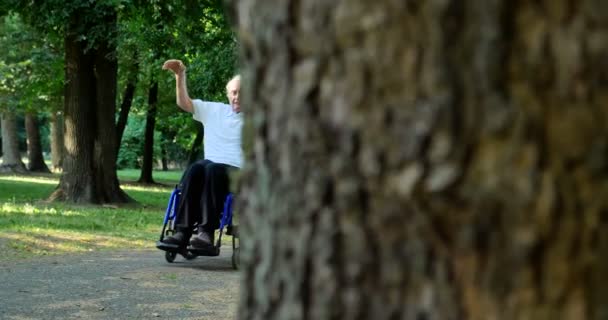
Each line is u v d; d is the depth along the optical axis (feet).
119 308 27.50
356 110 6.84
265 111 7.52
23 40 125.90
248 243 7.98
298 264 7.39
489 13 6.33
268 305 7.73
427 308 6.88
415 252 6.85
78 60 88.69
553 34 6.35
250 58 7.64
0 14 87.97
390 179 6.78
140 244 51.49
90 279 33.78
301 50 7.09
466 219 6.62
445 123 6.50
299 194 7.28
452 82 6.46
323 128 7.03
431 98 6.53
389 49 6.64
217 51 92.12
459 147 6.51
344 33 6.80
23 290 30.66
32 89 136.26
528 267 6.59
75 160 88.99
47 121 282.56
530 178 6.44
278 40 7.22
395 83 6.65
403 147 6.68
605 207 6.48
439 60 6.47
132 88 129.90
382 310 7.03
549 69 6.37
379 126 6.76
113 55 88.17
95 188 89.71
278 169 7.47
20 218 61.77
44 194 103.40
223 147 37.06
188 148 185.98
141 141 282.97
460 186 6.55
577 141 6.41
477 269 6.69
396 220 6.85
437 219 6.72
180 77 36.70
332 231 7.13
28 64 133.08
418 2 6.50
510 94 6.40
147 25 92.12
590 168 6.44
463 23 6.40
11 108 152.76
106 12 84.53
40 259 41.32
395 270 6.95
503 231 6.57
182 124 161.99
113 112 90.89
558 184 6.46
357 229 7.02
